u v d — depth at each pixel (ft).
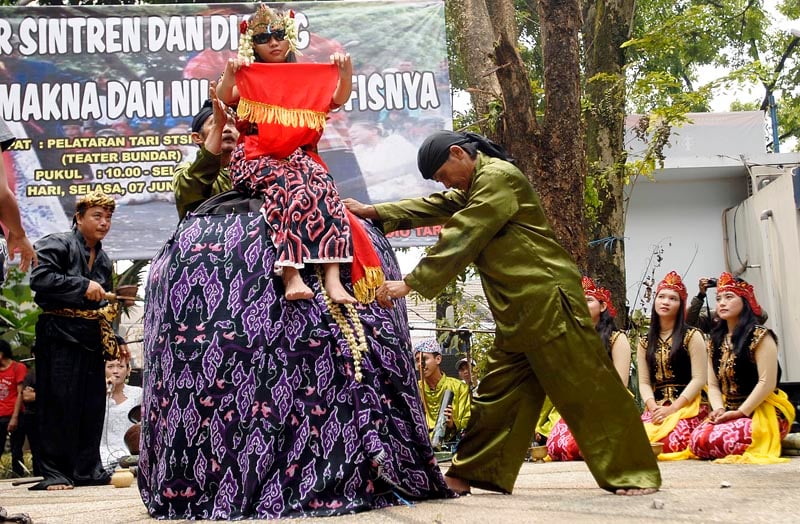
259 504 9.61
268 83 10.85
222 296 10.23
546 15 23.40
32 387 27.63
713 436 18.57
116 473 18.43
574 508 9.55
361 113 26.61
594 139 29.45
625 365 20.92
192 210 12.45
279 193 10.48
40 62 26.13
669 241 46.47
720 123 46.83
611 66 30.76
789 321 37.35
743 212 43.60
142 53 26.30
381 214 12.10
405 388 10.41
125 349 20.35
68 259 18.54
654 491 10.94
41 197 25.76
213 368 10.01
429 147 11.39
